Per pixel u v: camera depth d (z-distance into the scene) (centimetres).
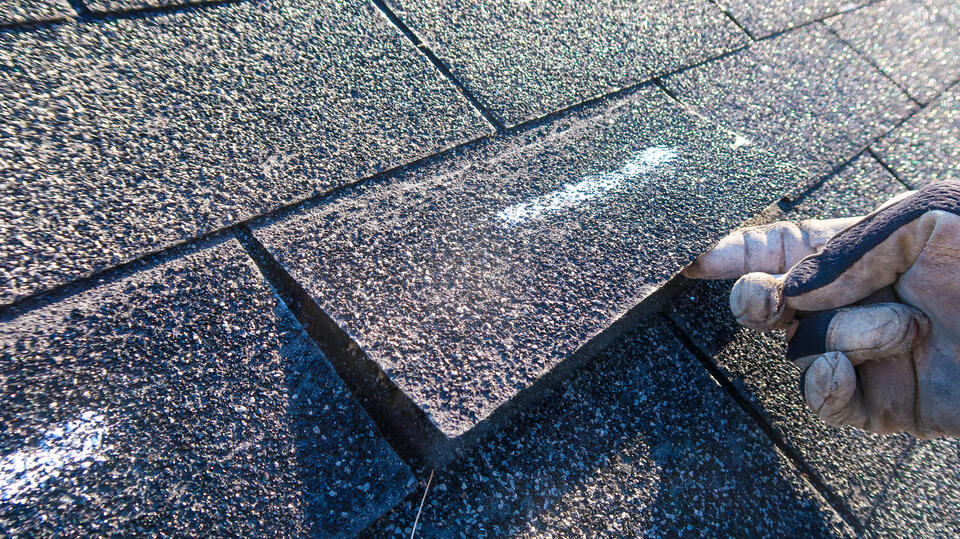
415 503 25
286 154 30
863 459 34
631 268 32
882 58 54
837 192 45
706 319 35
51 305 23
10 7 28
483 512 25
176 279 25
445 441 26
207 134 29
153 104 29
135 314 24
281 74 33
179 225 26
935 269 24
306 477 23
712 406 32
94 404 22
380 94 34
